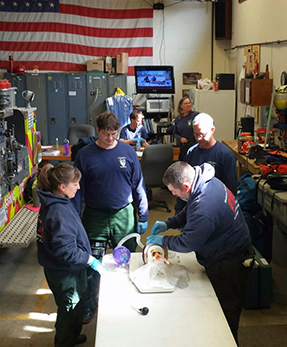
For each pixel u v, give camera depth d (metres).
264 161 4.36
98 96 8.38
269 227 3.98
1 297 3.66
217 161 3.35
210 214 2.31
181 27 8.57
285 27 5.29
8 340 3.08
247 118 6.16
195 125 3.33
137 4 8.48
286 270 3.58
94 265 2.45
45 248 2.49
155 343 1.85
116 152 3.08
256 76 5.68
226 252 2.46
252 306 3.42
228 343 1.85
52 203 2.35
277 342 3.04
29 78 8.27
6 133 3.87
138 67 7.79
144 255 2.46
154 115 7.86
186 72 8.73
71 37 8.49
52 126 8.49
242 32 7.41
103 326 1.97
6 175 3.77
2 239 3.55
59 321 2.61
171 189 2.43
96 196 3.09
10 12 8.33
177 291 2.26
